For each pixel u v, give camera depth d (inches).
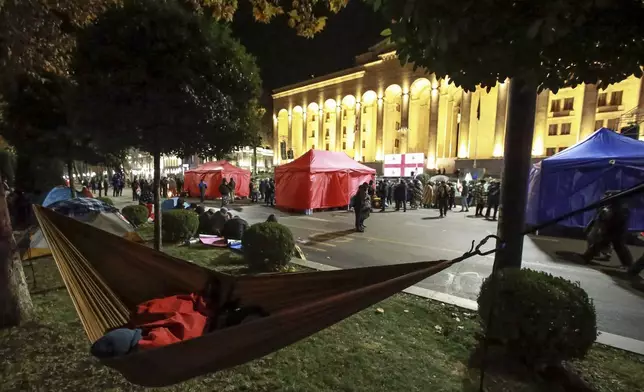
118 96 196.1
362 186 429.7
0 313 145.4
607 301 197.0
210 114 216.4
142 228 412.5
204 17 214.1
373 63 1929.1
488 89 70.1
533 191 425.7
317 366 124.4
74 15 188.4
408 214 620.1
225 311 115.1
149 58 196.7
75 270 125.7
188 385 112.3
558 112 1368.1
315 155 653.9
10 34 159.6
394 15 63.6
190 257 278.1
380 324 159.6
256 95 265.9
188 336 96.0
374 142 2132.1
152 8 197.5
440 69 67.6
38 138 309.3
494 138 1464.1
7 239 147.8
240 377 117.2
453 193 604.4
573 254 313.1
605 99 1270.9
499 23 56.2
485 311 128.0
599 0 49.3
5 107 287.3
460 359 130.6
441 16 57.4
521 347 120.0
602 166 372.5
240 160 2165.4
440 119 1834.4
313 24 189.6
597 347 139.7
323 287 116.4
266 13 188.5
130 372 75.9
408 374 120.3
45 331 143.7
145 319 106.8
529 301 116.0
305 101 2395.4
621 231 265.6
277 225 247.4
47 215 135.6
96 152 370.9
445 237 392.8
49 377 114.6
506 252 148.4
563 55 64.3
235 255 286.4
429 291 201.3
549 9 52.1
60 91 269.3
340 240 374.6
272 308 117.4
